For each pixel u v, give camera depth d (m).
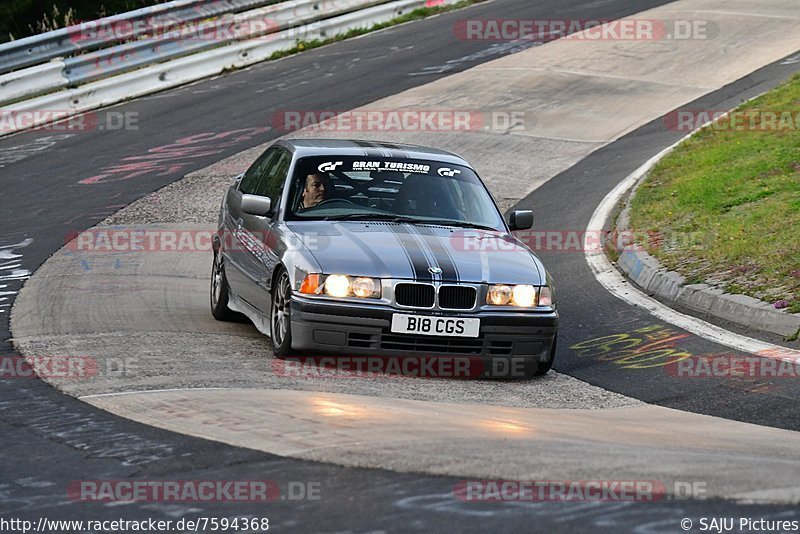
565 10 84.56
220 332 27.06
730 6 82.00
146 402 18.78
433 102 61.69
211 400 18.66
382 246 23.52
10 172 51.69
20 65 62.19
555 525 11.93
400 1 85.44
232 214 29.02
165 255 37.81
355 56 74.31
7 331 26.30
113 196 46.72
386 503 12.70
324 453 14.81
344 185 26.00
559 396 22.12
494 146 54.22
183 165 51.59
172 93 67.56
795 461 15.64
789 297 28.72
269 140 55.38
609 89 63.53
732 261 32.56
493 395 21.66
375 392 20.61
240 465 14.47
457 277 22.94
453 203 26.22
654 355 25.92
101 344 24.70
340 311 22.50
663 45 72.00
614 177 48.03
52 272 34.69
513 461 14.45
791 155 42.94
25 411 18.53
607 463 14.56
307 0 78.25
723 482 13.74
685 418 20.16
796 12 79.12
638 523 12.02
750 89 60.88
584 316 30.28
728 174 42.19
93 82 65.75
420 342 22.80
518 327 23.16
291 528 12.02
